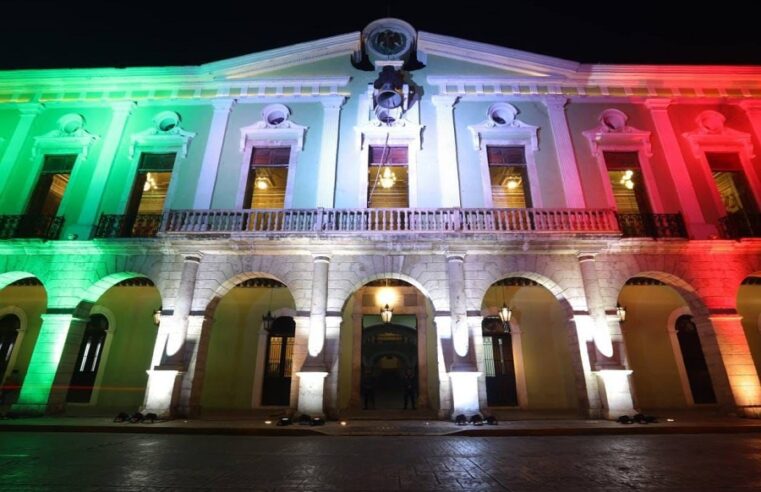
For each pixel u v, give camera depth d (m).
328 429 7.81
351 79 13.24
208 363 12.81
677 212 11.35
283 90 13.12
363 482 3.60
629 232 11.02
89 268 10.84
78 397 12.52
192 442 6.39
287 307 13.38
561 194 11.69
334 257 10.70
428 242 10.44
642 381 12.42
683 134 12.36
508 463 4.57
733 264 10.67
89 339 13.15
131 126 12.75
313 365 9.57
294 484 3.52
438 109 12.65
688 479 3.68
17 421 8.68
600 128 12.45
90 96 13.19
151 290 13.55
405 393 12.64
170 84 13.23
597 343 9.80
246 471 4.07
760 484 3.47
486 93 12.95
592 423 8.57
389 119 12.47
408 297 13.61
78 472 3.97
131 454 5.14
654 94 12.99
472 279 10.43
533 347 12.92
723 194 12.30
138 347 12.95
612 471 4.09
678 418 9.50
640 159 12.08
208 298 10.44
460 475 3.92
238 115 12.87
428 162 12.02
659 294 13.27
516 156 12.38
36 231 11.10
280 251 10.72
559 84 13.12
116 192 11.89
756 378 9.80
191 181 11.98
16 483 3.48
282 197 12.39
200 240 10.45
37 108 12.95
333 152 12.10
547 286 10.80
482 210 10.90
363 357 14.38
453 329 9.91
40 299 13.44
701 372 12.66
